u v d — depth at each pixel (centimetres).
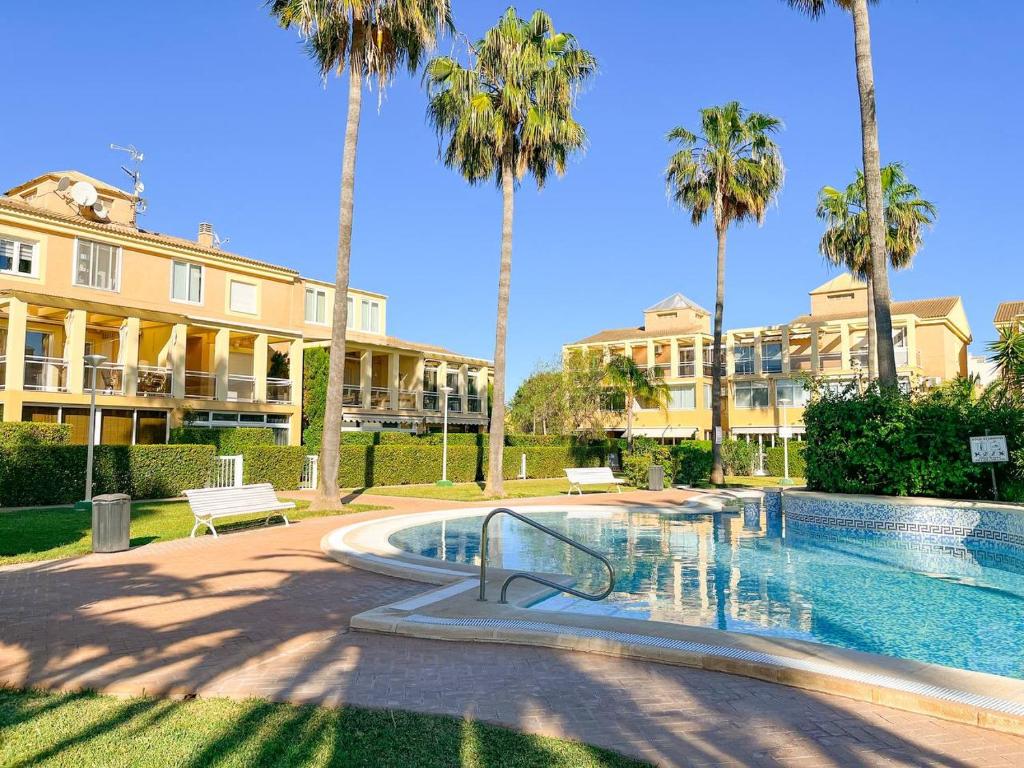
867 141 1797
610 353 5866
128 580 939
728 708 467
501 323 2420
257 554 1157
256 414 3206
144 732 422
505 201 2438
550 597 867
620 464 4409
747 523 1725
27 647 621
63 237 2669
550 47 2428
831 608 826
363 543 1208
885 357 1734
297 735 417
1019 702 450
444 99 2444
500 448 2375
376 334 4300
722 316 3058
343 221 1966
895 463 1569
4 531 1348
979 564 1131
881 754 395
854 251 3256
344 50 2003
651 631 627
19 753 390
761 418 5091
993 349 1670
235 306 3278
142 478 2020
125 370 2655
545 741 409
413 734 419
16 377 2323
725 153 2909
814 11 2139
